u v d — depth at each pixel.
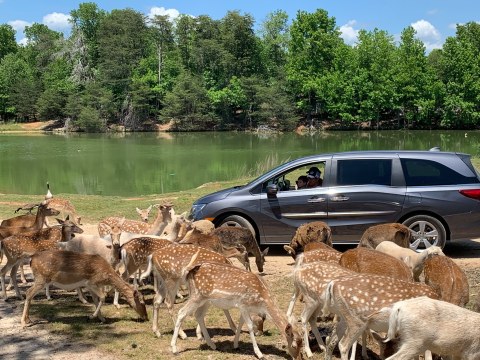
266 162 33.38
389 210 10.66
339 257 7.57
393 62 72.38
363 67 74.12
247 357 6.49
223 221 11.32
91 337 7.15
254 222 11.20
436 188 10.60
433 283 7.15
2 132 78.81
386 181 10.79
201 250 7.30
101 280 7.76
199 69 89.38
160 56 89.62
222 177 31.38
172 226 10.02
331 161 11.05
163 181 30.62
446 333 5.29
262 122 77.38
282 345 6.84
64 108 81.12
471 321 5.31
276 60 93.25
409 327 5.32
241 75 85.62
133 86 82.31
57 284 7.70
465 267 9.98
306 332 6.56
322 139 59.41
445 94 70.25
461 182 10.66
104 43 91.06
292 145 52.34
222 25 90.25
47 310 8.28
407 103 72.06
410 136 60.78
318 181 11.24
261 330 7.16
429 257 7.52
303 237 9.78
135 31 92.25
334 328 6.23
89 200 19.97
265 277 9.79
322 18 79.19
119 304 8.56
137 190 27.45
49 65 95.44
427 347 5.37
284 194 11.08
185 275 6.77
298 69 79.00
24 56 103.81
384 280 5.87
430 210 10.54
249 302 6.43
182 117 78.69
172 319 7.66
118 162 40.44
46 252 7.73
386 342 5.77
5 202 20.02
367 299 5.76
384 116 78.56
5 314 8.11
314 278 6.43
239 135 69.12
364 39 74.44
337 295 5.95
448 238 10.66
